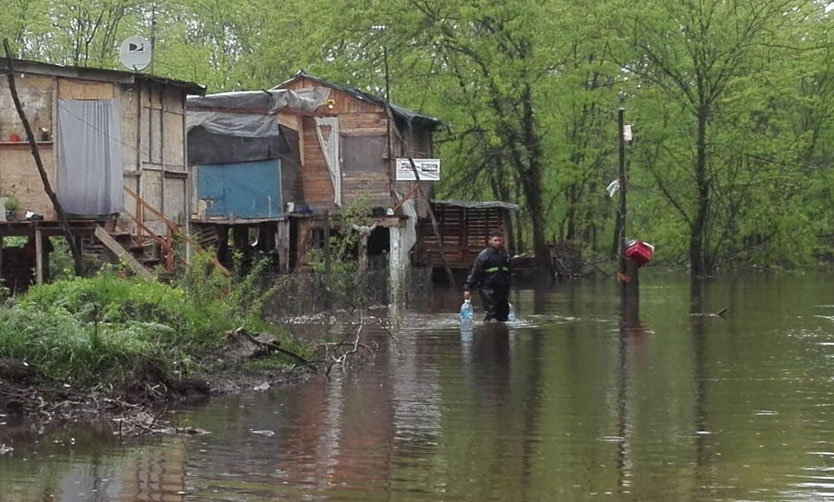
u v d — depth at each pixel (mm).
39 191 21688
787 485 8992
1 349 12586
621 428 11273
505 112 42406
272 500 8562
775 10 44500
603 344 18922
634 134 47375
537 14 41375
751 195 48781
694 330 21656
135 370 12914
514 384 14211
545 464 9703
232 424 11477
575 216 52969
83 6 44250
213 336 15141
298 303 23047
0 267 22656
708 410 12312
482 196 52719
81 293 15023
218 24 51781
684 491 8820
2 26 42000
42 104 21719
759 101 46188
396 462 9773
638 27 44438
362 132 32969
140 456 10016
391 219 32125
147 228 22516
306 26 42219
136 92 23219
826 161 53031
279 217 29859
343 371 15406
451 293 34062
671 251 54844
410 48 41375
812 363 16328
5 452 10195
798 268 54031
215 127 29891
